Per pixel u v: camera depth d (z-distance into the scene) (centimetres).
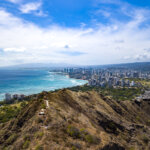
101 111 4803
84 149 1997
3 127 2675
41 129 2225
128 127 4294
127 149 3111
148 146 3569
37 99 3572
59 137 2075
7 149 1983
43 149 1773
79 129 2494
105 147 2241
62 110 3266
